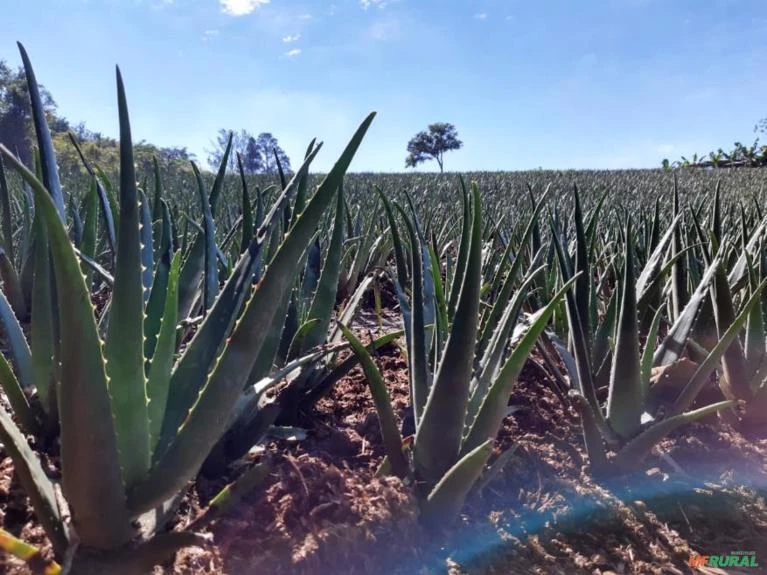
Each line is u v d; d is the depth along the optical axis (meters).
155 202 2.55
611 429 2.21
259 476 1.44
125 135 1.10
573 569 1.73
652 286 2.89
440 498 1.69
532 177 29.52
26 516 1.53
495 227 3.92
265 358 2.06
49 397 1.81
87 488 1.16
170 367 1.38
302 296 2.97
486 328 2.25
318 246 3.06
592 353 2.77
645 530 1.92
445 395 1.68
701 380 2.28
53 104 23.27
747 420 2.59
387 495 1.64
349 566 1.51
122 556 1.29
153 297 1.67
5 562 1.32
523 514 1.92
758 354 2.53
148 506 1.31
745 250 2.62
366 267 5.22
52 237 0.94
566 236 5.16
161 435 1.41
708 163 46.81
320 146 1.51
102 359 1.07
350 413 2.53
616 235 4.64
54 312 1.66
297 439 2.09
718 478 2.20
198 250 2.23
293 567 1.44
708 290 2.81
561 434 2.44
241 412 1.76
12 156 0.87
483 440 1.80
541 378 2.95
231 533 1.54
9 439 1.14
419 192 14.28
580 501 1.97
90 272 2.33
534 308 3.33
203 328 1.45
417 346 1.94
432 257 2.36
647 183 23.33
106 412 1.10
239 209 6.39
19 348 2.05
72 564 1.27
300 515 1.60
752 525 1.98
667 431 2.04
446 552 1.72
